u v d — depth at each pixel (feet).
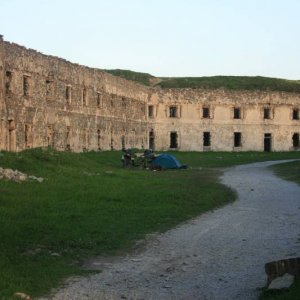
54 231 50.47
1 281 35.53
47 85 144.36
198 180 100.89
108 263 41.88
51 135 145.48
